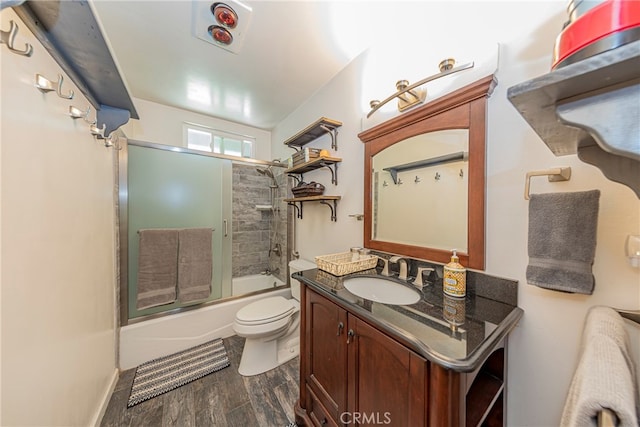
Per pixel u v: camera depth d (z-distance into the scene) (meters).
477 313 0.81
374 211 1.46
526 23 0.84
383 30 1.34
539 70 0.80
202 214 2.17
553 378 0.79
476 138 0.96
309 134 1.96
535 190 0.82
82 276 1.11
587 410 0.36
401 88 1.14
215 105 2.34
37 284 0.78
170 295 1.90
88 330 1.16
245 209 2.91
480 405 0.77
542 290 0.81
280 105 2.34
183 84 1.96
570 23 0.44
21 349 0.70
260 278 2.92
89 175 1.21
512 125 0.87
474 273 0.98
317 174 2.05
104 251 1.42
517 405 0.86
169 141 2.37
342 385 0.96
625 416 0.33
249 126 2.91
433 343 0.64
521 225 0.85
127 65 1.69
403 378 0.70
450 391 0.59
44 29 0.81
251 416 1.28
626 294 0.66
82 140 1.12
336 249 1.82
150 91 2.08
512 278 0.88
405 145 1.27
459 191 1.03
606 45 0.36
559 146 0.61
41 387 0.79
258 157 2.98
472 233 0.98
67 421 0.95
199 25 1.32
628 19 0.34
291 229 2.55
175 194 2.03
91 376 1.19
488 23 0.93
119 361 1.64
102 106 1.41
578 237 0.71
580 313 0.73
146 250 1.82
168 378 1.57
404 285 1.13
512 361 0.87
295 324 1.94
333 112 1.84
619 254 0.67
